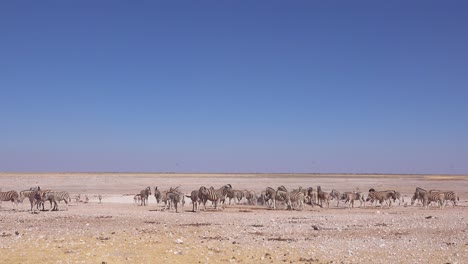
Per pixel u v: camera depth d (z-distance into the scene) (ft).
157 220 95.45
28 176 392.47
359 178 444.14
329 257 56.39
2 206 134.72
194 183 313.12
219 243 64.08
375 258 56.08
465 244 66.54
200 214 109.40
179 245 60.95
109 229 79.20
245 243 65.51
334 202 165.17
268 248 61.11
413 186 284.41
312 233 77.87
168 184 297.94
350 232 79.30
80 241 61.36
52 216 101.81
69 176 407.85
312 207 139.33
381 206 146.00
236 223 90.94
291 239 70.59
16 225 85.05
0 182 293.64
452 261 54.70
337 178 441.68
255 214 111.14
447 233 78.64
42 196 118.21
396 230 82.17
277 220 97.09
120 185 280.31
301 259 54.65
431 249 62.28
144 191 142.00
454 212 120.88
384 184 308.19
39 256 51.08
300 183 321.32
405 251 60.70
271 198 133.69
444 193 142.61
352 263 53.26
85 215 104.32
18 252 52.80
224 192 132.36
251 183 317.22
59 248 55.67
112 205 141.38
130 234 70.95
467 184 307.37
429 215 110.52
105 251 55.11
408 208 137.28
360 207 141.38
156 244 60.90
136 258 52.39
